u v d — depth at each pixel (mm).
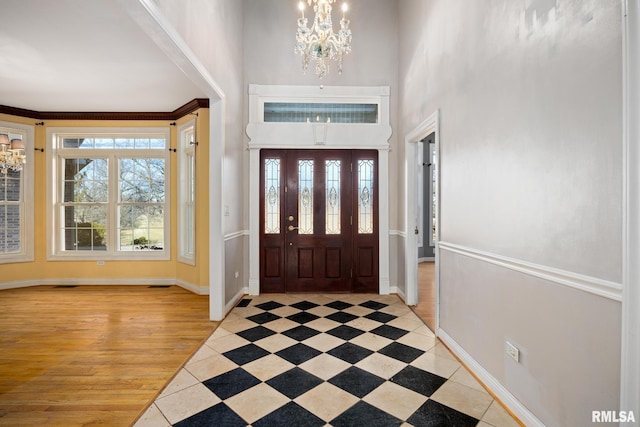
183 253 4637
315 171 4152
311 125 4055
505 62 1805
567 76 1371
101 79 3559
